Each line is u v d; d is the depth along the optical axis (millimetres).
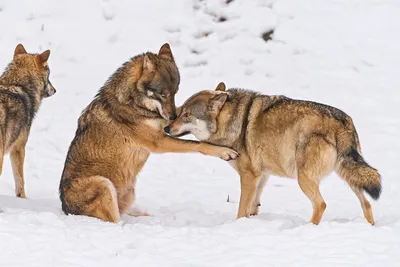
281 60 32344
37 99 22125
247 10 34500
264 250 15031
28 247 14773
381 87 30719
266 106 18766
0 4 34500
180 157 26594
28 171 24531
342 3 35000
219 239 15797
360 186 17203
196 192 23516
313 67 31875
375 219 19734
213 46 33094
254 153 18781
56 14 34406
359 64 31984
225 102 19250
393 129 27984
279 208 21625
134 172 19484
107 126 18906
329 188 23922
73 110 29078
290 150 18109
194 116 19281
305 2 35000
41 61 22250
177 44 33312
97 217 18672
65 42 33031
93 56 32531
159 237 15898
